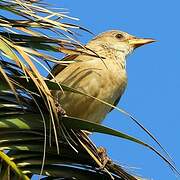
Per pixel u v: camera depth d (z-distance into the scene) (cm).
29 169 576
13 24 599
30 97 598
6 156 567
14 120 585
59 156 610
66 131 603
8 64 577
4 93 590
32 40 604
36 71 554
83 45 617
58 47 611
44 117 597
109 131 576
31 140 584
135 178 631
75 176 610
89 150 606
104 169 603
